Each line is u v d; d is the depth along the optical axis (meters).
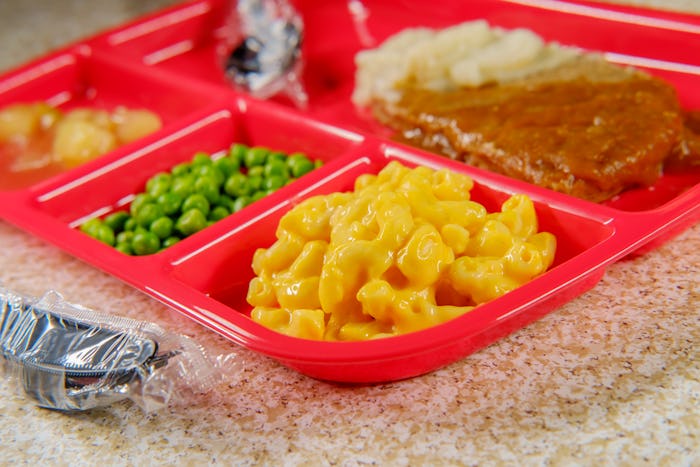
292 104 0.66
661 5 0.70
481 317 0.45
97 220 0.56
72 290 0.52
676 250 0.51
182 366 0.46
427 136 0.60
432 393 0.46
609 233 0.49
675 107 0.56
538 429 0.44
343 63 0.69
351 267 0.48
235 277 0.52
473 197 0.53
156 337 0.46
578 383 0.46
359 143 0.56
